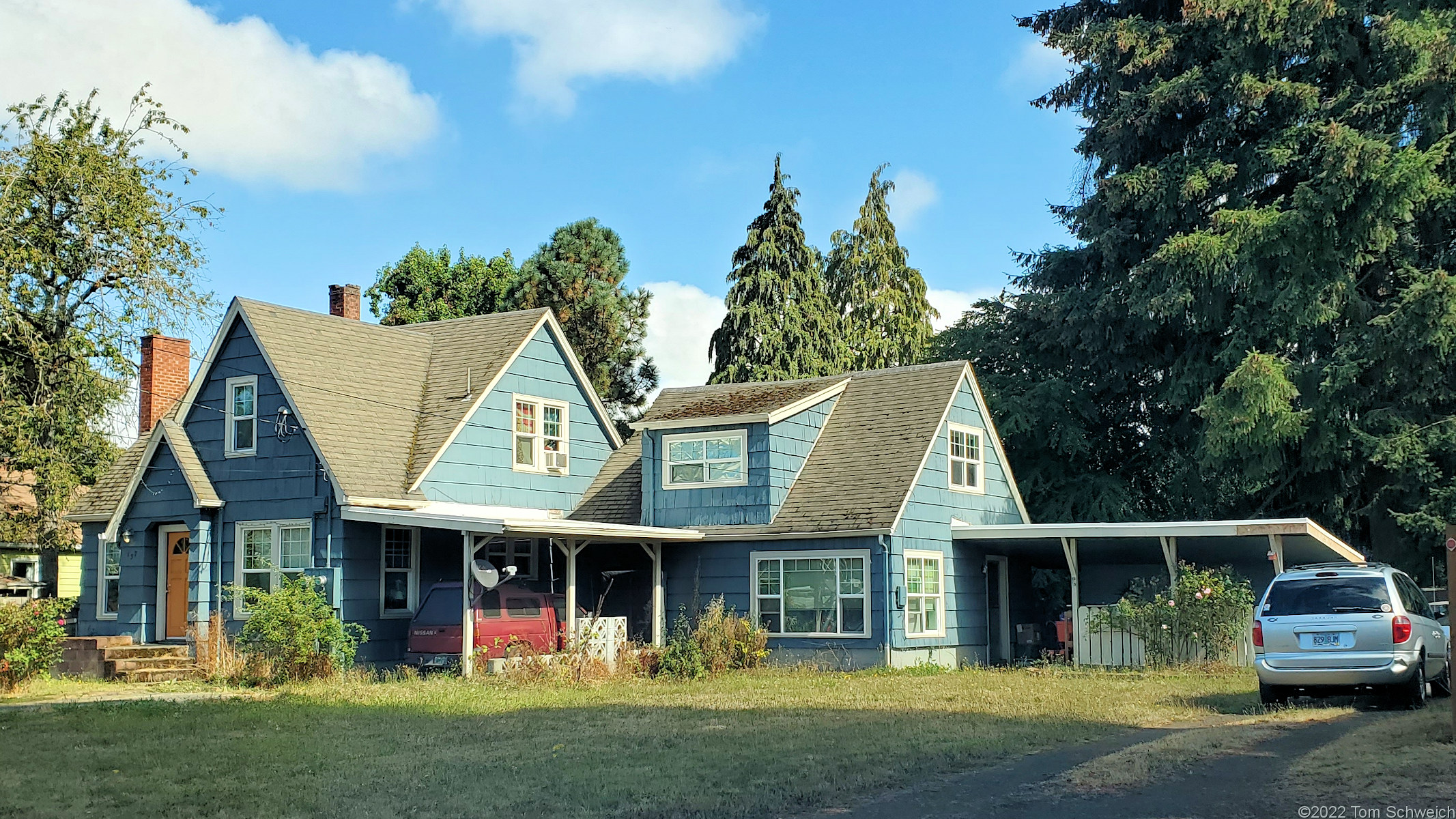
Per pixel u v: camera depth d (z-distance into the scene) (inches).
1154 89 1376.7
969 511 1181.1
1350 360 1232.8
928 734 562.3
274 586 1002.1
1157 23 1444.4
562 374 1221.1
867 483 1072.2
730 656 982.4
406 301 2191.2
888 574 1013.8
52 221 1245.1
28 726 636.1
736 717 642.8
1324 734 538.9
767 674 965.8
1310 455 1266.0
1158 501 1593.3
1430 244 1321.4
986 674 944.3
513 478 1137.4
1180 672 909.2
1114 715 637.3
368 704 729.0
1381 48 1266.0
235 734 599.5
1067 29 1599.4
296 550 999.6
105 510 1099.3
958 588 1123.3
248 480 1027.9
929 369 1195.9
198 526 1027.3
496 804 410.9
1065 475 1533.0
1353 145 1171.3
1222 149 1400.1
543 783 448.8
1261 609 663.8
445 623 918.4
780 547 1062.4
